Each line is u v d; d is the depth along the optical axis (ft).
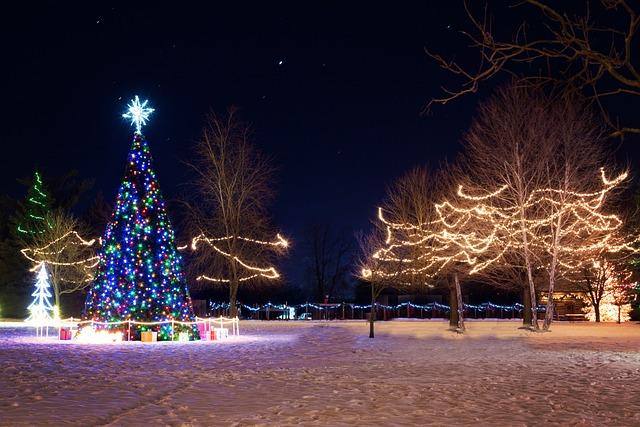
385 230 141.79
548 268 111.86
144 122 93.25
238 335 98.78
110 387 44.29
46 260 169.68
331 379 48.39
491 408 36.35
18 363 59.72
